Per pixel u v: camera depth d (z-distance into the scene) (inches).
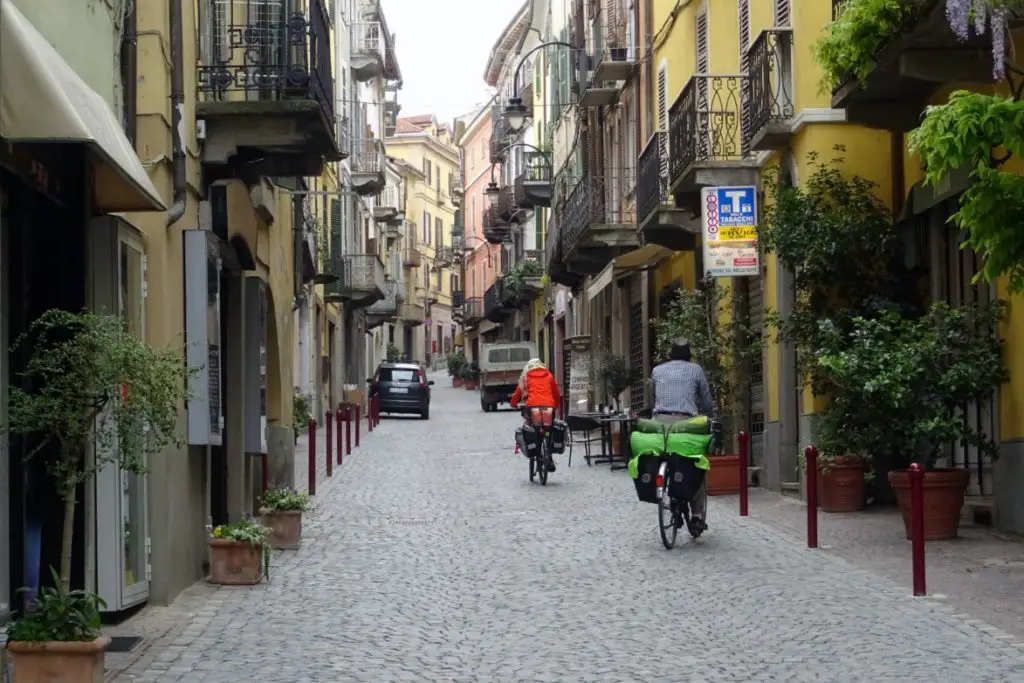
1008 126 385.1
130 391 323.9
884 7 489.4
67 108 278.1
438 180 4062.5
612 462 947.3
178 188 447.5
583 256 1262.3
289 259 806.5
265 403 616.1
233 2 557.9
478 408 2119.8
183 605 429.1
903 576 458.9
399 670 331.9
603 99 1307.8
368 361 2662.4
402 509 709.3
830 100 669.3
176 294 455.5
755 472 803.4
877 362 553.9
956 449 630.5
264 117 506.6
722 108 818.2
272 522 562.9
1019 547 511.2
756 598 429.7
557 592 452.4
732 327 797.9
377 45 1968.5
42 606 294.5
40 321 313.9
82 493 383.6
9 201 341.1
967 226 412.8
